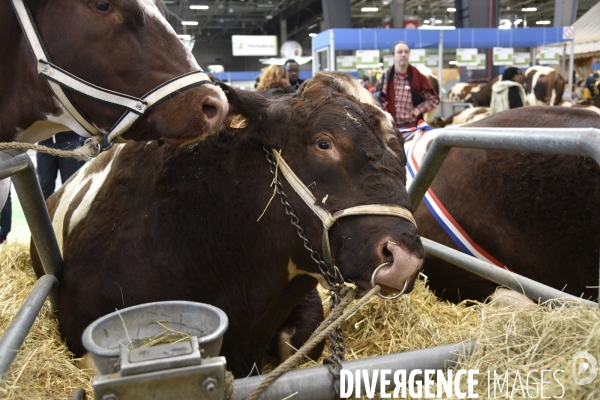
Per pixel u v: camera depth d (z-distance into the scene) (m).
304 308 2.31
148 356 0.98
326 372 1.28
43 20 1.70
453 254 2.23
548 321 1.35
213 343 1.04
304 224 1.79
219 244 1.94
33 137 2.01
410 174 2.96
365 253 1.62
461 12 16.89
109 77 1.68
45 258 1.99
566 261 2.51
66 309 2.04
